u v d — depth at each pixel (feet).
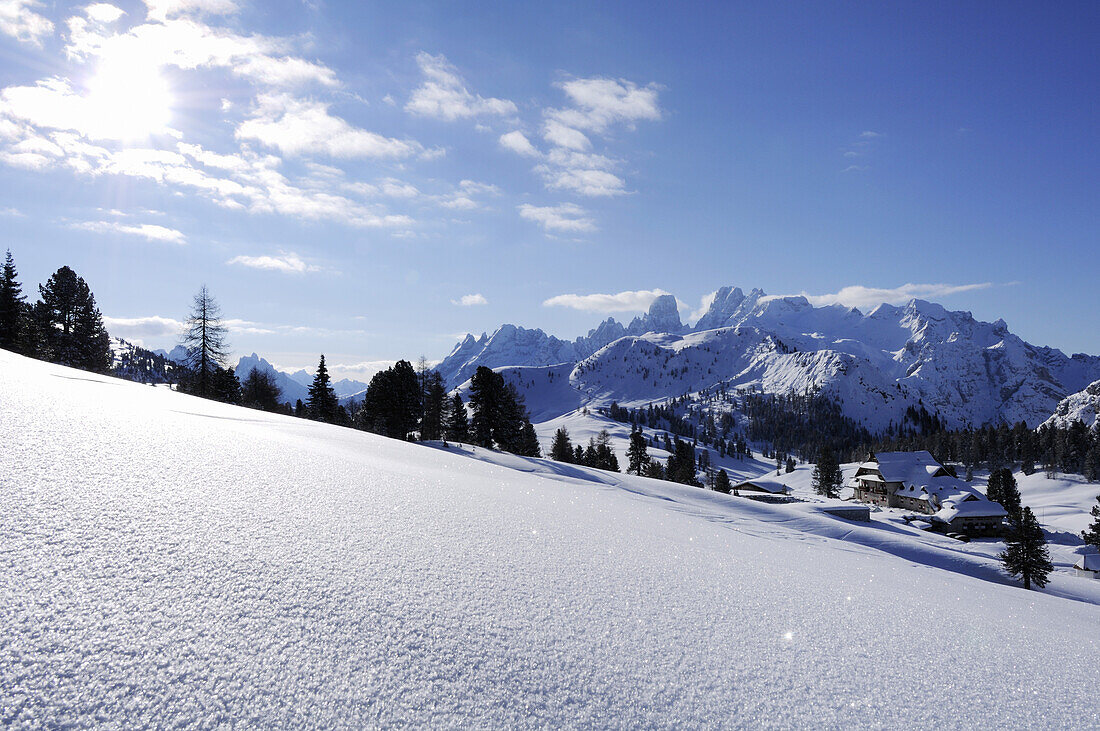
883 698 9.61
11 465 12.21
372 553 12.24
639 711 8.27
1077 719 9.70
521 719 7.55
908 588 20.77
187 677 7.06
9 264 140.36
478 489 24.91
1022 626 16.46
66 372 42.01
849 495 343.26
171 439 18.84
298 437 33.50
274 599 9.32
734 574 17.04
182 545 10.50
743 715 8.54
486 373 185.16
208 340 154.81
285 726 6.56
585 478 100.68
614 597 12.70
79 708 6.20
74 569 8.79
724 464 607.37
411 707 7.35
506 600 11.28
